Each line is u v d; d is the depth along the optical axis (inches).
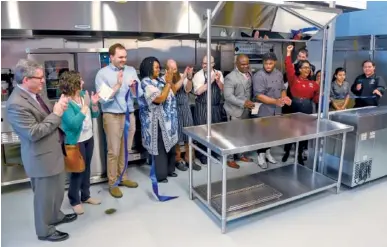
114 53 116.4
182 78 135.1
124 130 121.5
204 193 116.9
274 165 157.2
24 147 82.5
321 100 127.3
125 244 92.5
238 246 91.3
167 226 102.0
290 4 100.1
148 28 150.8
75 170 96.5
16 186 135.0
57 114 81.3
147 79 122.0
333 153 131.0
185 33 159.6
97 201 116.3
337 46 219.5
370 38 199.5
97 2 138.6
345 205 114.8
